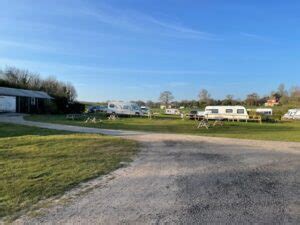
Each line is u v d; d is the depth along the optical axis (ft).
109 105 160.66
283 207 20.90
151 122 119.44
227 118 153.69
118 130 81.97
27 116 130.62
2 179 27.25
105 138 60.08
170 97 343.87
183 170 32.48
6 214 19.16
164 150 46.88
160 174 30.50
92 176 29.01
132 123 111.55
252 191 24.81
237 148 50.31
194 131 87.10
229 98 310.45
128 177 29.12
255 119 149.18
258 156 42.42
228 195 23.62
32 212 19.56
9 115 131.75
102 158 38.65
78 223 17.89
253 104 294.87
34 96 165.27
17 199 21.93
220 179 28.76
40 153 41.24
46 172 30.19
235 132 85.76
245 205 21.26
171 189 25.20
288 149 50.03
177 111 218.79
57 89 236.02
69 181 27.04
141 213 19.61
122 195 23.41
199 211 20.02
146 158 39.52
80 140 55.36
